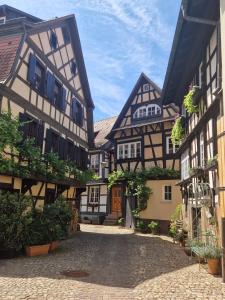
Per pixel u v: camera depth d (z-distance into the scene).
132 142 23.64
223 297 6.09
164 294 6.27
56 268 8.53
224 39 7.49
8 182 11.80
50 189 15.42
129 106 24.45
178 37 10.55
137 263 9.64
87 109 21.92
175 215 17.22
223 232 7.36
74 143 18.89
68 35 17.72
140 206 21.44
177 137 15.85
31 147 12.34
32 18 16.17
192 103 12.17
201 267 8.87
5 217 9.97
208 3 8.89
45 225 11.21
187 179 13.23
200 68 12.09
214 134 9.50
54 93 16.17
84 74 20.25
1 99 11.20
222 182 7.31
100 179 26.97
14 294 6.08
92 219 26.91
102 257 10.58
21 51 12.54
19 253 10.62
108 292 6.37
